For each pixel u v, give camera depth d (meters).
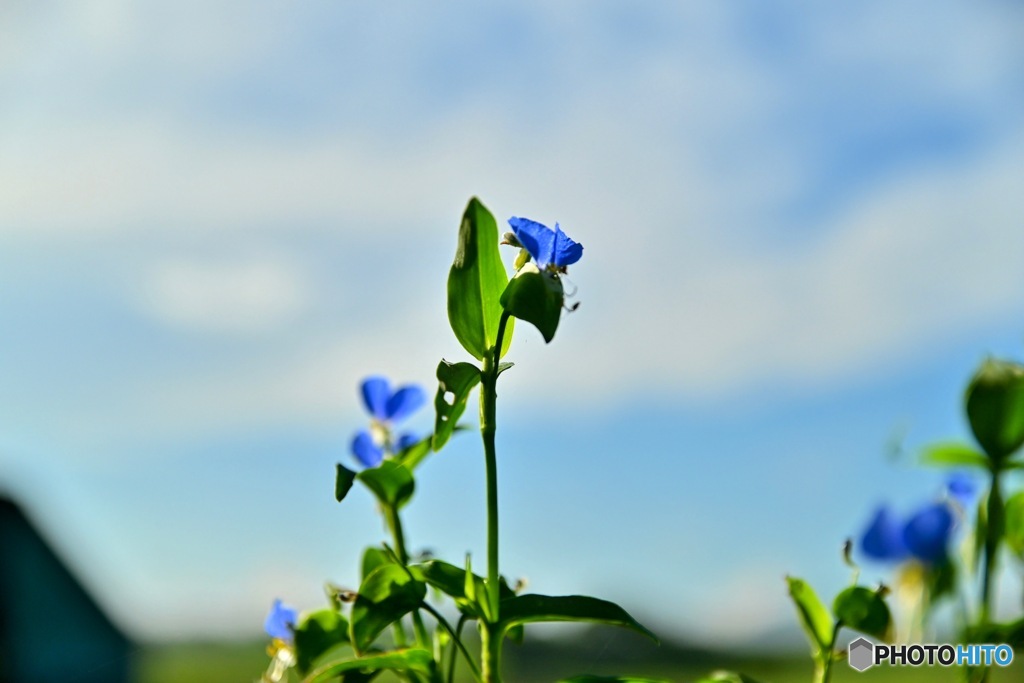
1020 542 0.62
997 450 0.57
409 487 0.61
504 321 0.57
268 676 0.61
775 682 0.70
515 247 0.58
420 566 0.57
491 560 0.56
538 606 0.56
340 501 0.56
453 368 0.56
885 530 0.59
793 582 0.58
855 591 0.57
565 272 0.58
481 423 0.57
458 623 0.57
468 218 0.57
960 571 0.60
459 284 0.57
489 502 0.56
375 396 0.65
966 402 0.57
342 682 0.58
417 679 0.58
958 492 0.63
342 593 0.57
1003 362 0.57
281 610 0.61
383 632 0.57
